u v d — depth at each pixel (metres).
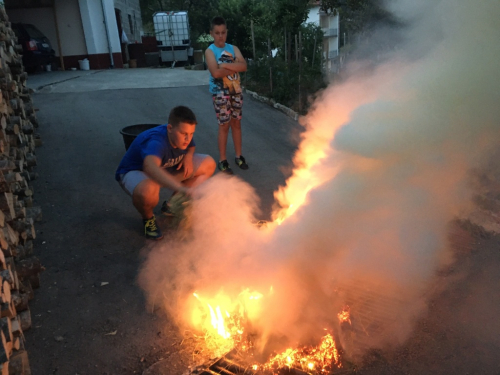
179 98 8.38
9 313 1.86
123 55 17.83
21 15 15.07
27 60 13.18
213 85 4.77
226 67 4.63
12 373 1.78
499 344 2.30
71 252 3.31
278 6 8.24
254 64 9.27
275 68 8.70
